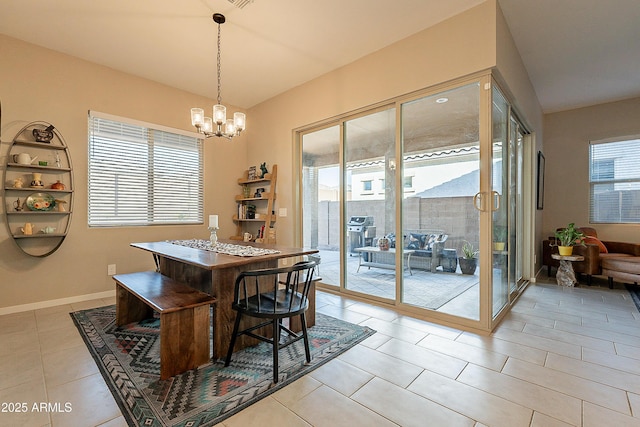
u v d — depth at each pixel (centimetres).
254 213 468
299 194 423
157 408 152
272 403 157
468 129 264
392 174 321
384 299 328
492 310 256
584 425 140
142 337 239
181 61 346
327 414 149
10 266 296
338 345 224
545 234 512
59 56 325
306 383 176
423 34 284
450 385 173
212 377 182
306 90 398
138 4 250
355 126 354
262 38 299
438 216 284
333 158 380
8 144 294
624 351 214
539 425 140
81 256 338
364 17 266
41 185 305
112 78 361
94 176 350
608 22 277
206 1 246
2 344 225
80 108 338
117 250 364
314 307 265
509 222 327
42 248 313
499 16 251
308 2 247
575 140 491
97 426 139
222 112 276
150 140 396
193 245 295
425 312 289
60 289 324
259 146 473
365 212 348
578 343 227
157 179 402
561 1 249
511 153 335
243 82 400
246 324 224
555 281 436
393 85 306
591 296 358
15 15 264
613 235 456
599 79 393
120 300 260
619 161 455
